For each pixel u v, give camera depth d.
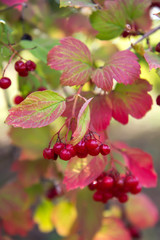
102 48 0.52
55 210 0.55
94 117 0.38
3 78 0.38
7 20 0.52
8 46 0.40
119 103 0.38
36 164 0.51
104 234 0.52
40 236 0.88
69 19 0.53
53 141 0.44
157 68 0.37
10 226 0.55
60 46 0.36
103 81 0.35
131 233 0.58
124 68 0.35
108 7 0.40
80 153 0.33
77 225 0.55
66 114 0.36
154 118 1.50
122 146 0.44
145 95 0.38
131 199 0.59
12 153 0.65
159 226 0.86
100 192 0.41
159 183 1.12
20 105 0.32
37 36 0.55
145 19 0.41
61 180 0.52
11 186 0.52
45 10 0.55
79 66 0.36
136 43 0.39
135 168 0.42
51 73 0.46
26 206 0.53
